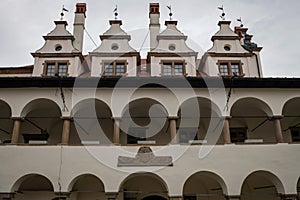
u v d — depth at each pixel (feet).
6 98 61.93
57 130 72.33
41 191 66.90
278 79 62.85
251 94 63.93
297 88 64.75
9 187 55.77
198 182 70.95
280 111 62.75
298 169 58.44
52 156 57.82
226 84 63.41
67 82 62.28
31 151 57.98
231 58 74.74
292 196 56.90
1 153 57.62
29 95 62.34
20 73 73.56
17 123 60.49
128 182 70.08
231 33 77.61
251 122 73.61
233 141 72.43
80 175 56.95
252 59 75.72
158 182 70.44
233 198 56.44
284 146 59.82
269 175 59.57
